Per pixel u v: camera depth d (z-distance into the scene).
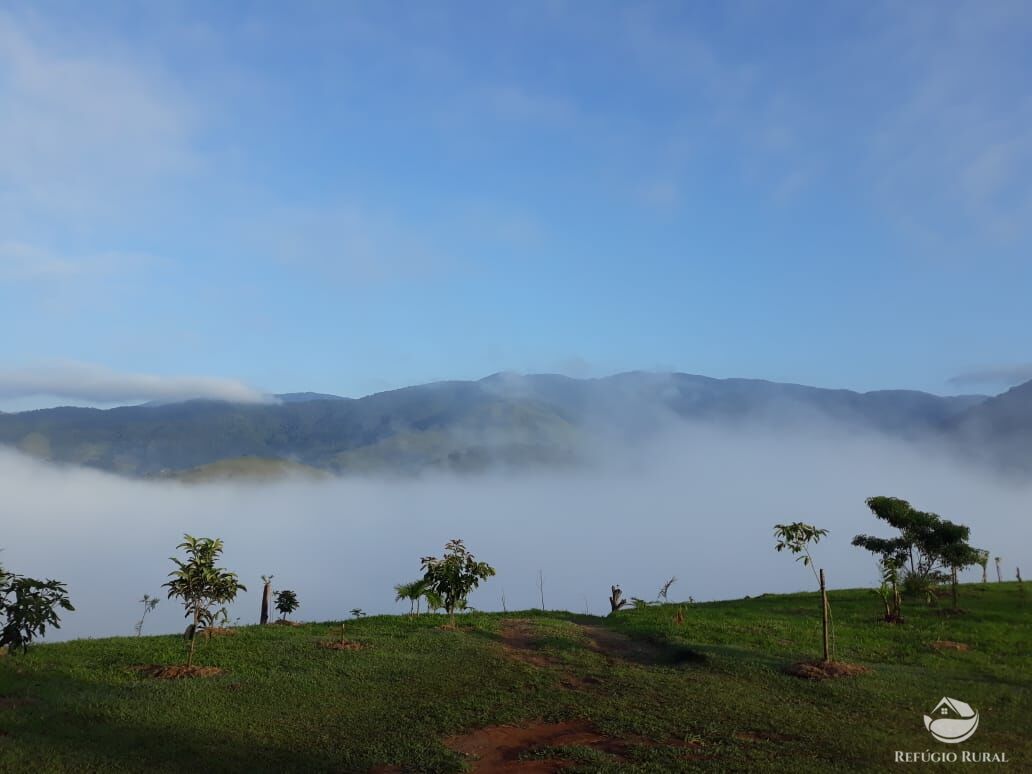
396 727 17.39
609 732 17.25
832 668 23.19
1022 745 16.64
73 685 20.03
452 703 19.44
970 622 34.59
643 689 21.23
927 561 39.62
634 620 36.62
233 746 15.76
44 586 18.72
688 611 39.88
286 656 24.42
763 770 14.52
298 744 16.11
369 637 28.86
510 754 15.90
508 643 29.22
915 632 32.41
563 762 15.15
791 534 24.81
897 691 20.97
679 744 16.31
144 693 19.23
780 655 27.02
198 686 20.09
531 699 20.06
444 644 27.38
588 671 23.92
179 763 14.60
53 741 15.22
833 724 17.83
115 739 15.67
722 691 20.98
